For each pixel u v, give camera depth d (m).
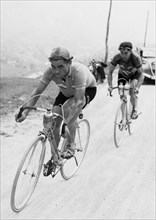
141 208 3.82
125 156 5.45
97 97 10.59
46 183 4.41
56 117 3.69
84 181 4.49
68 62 3.50
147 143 6.12
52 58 3.42
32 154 3.57
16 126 7.10
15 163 5.13
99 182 4.47
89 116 8.20
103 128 7.13
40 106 8.72
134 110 6.30
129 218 3.61
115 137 5.68
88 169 4.89
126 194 4.15
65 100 4.20
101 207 3.83
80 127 4.76
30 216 3.61
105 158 5.35
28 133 6.68
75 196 4.07
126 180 4.55
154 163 5.17
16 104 8.93
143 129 7.00
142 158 5.38
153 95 10.83
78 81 3.69
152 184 4.43
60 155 4.09
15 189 3.40
